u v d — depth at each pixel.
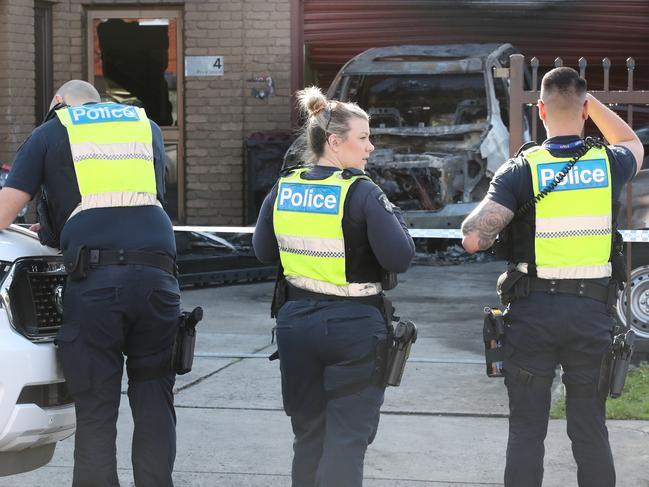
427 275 12.76
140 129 4.80
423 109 14.72
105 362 4.56
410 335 4.34
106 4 15.12
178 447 6.04
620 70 16.34
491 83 14.12
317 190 4.40
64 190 4.66
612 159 4.59
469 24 15.67
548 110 4.64
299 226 4.41
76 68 15.18
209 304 10.98
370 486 5.39
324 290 4.37
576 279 4.48
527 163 4.55
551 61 16.08
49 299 4.66
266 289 12.05
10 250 4.50
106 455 4.56
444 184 13.67
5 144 14.14
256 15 14.88
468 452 5.95
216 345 8.81
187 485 5.42
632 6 15.88
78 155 4.65
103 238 4.57
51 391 4.55
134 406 4.77
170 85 15.27
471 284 12.09
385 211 4.32
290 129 14.91
